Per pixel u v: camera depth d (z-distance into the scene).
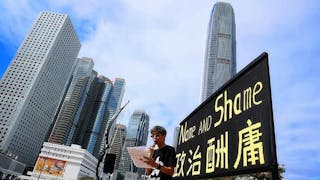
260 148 2.80
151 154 4.64
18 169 154.62
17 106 179.50
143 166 4.23
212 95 4.35
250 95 3.24
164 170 4.18
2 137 164.50
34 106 191.00
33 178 131.62
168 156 4.39
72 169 135.75
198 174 4.17
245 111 3.27
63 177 133.25
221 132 3.76
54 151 138.75
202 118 4.60
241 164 3.06
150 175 4.48
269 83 2.92
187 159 4.82
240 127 3.29
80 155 138.75
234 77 3.71
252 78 3.28
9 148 165.62
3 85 189.00
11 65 199.62
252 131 3.02
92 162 158.38
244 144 3.10
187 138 5.11
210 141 4.03
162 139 4.56
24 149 180.12
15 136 171.12
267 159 2.64
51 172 133.62
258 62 3.21
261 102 2.99
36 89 194.38
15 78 193.88
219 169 3.55
